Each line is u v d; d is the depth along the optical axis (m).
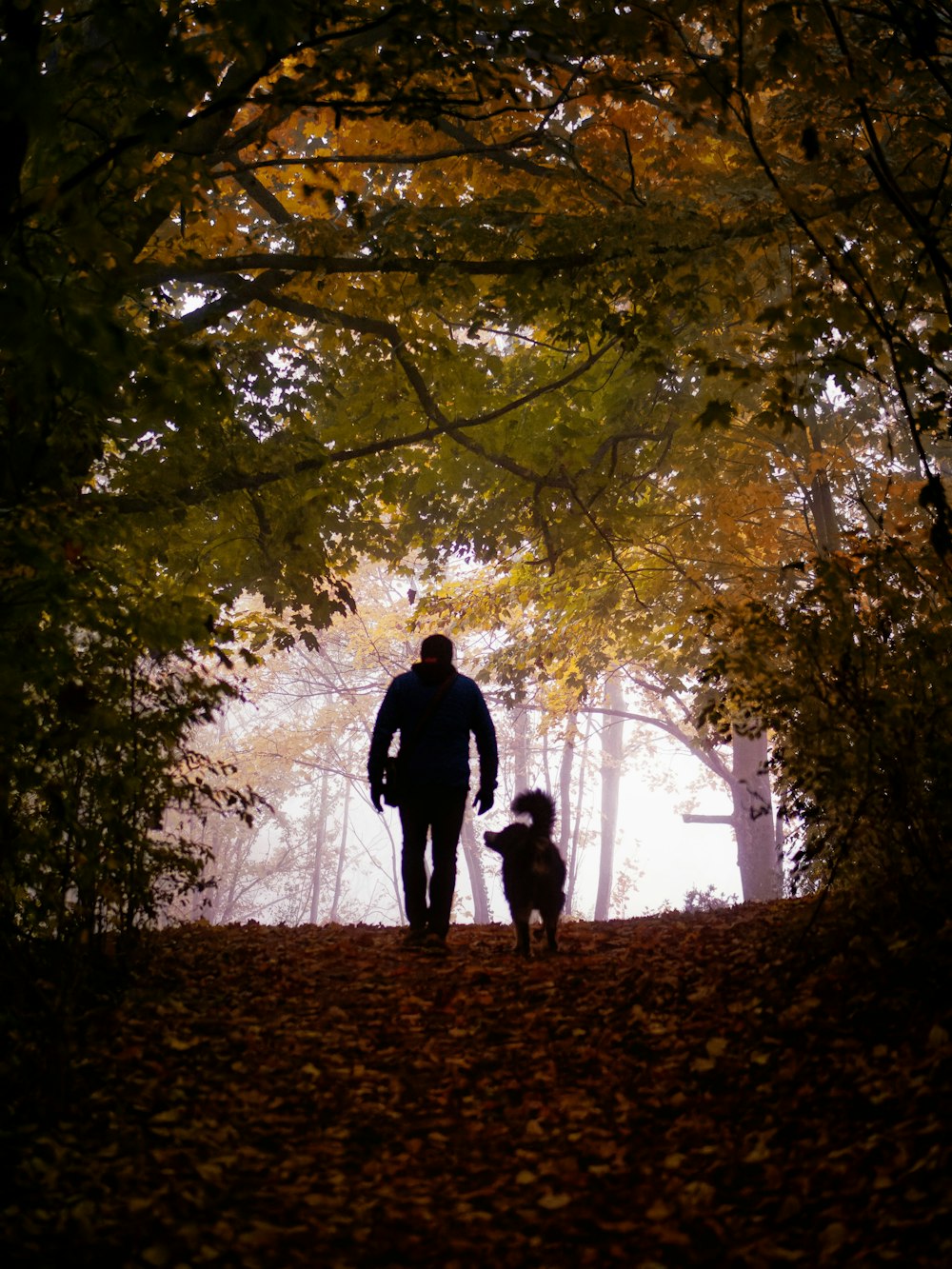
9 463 6.07
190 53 4.93
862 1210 3.54
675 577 19.44
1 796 5.28
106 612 5.41
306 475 12.76
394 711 8.27
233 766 6.66
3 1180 3.98
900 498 13.97
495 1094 5.18
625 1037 5.73
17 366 5.17
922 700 6.05
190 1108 4.91
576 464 14.29
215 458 11.37
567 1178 4.21
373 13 7.80
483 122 10.99
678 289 10.18
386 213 10.23
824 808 6.52
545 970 7.20
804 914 7.23
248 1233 3.74
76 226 4.31
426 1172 4.38
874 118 8.16
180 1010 6.18
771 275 10.60
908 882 5.90
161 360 4.41
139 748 6.04
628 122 10.69
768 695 6.37
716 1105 4.73
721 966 6.50
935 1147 3.68
